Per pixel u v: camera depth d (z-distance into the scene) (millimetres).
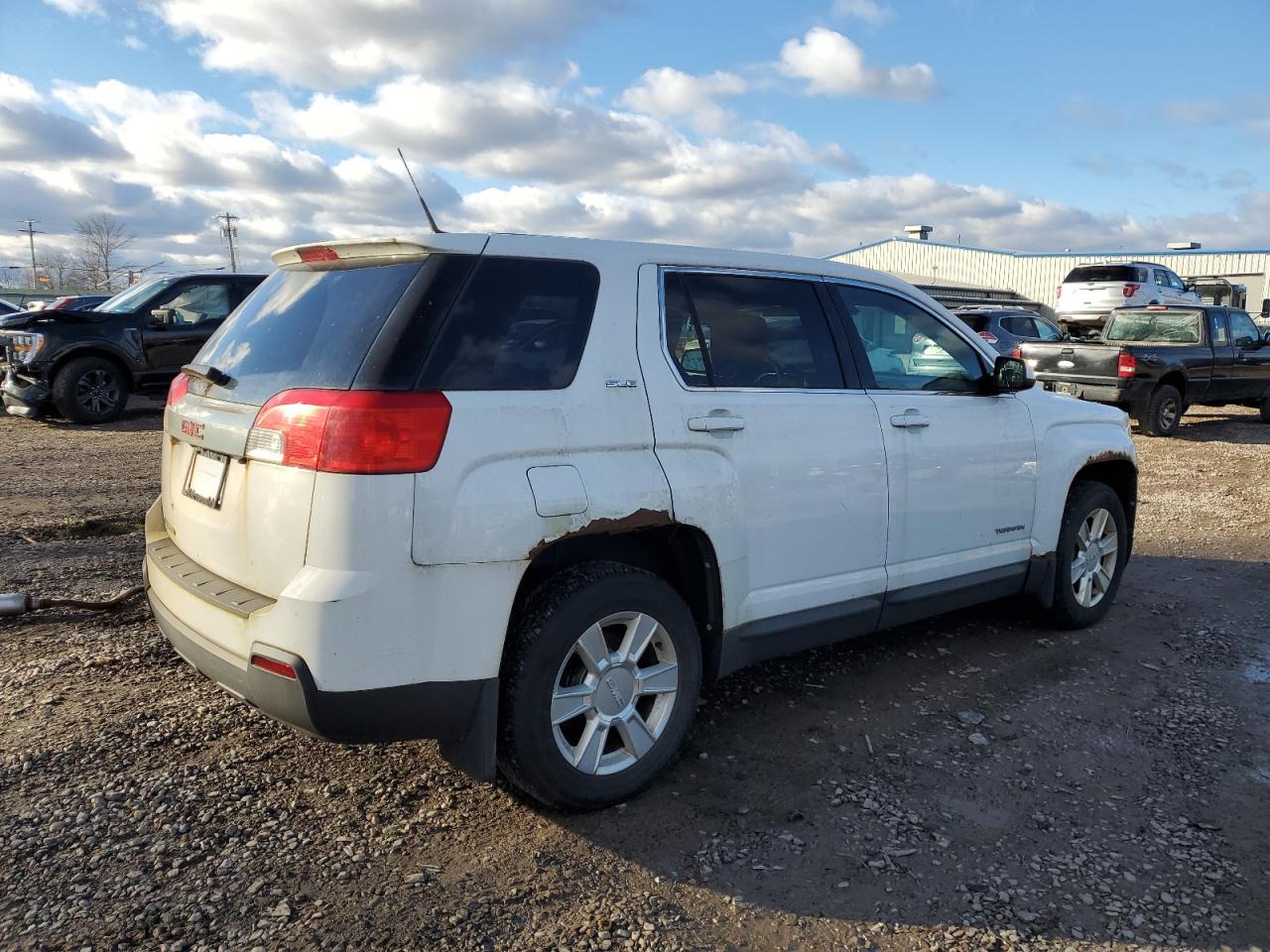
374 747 3625
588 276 3281
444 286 2955
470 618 2830
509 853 2975
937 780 3506
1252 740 3908
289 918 2625
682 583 3590
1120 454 5258
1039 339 17391
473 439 2840
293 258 3469
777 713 4051
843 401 3922
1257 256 39250
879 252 49938
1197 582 6195
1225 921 2736
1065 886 2893
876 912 2748
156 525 3756
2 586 5270
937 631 5141
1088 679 4504
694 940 2609
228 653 2885
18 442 10617
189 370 3490
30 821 3045
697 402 3426
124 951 2480
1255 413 17656
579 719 3303
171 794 3238
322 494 2693
